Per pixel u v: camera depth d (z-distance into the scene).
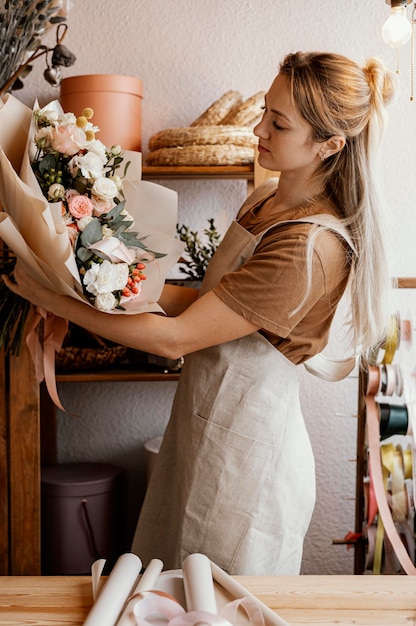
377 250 1.76
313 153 1.72
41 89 2.68
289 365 1.82
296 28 2.69
